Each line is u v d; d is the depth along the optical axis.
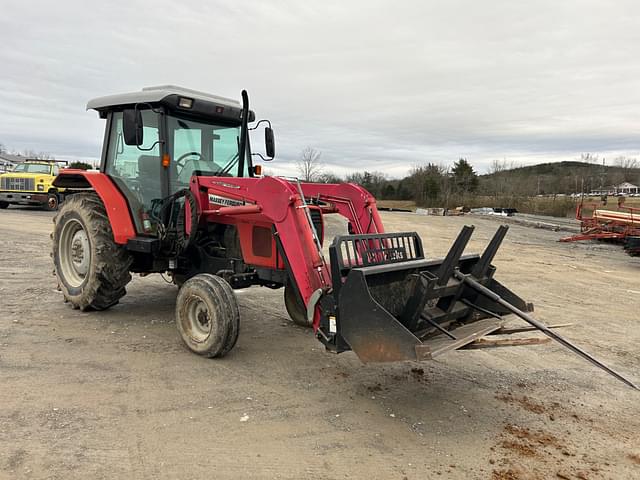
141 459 3.09
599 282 10.41
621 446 3.48
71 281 6.33
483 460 3.23
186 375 4.44
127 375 4.38
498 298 3.99
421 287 3.73
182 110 5.74
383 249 4.32
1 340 5.11
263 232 5.11
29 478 2.84
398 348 3.40
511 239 19.22
